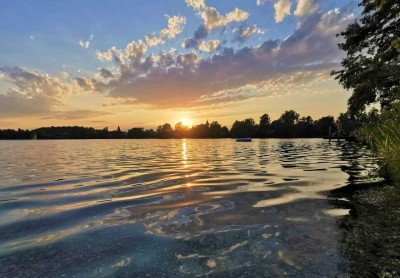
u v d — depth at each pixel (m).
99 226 4.18
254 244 3.33
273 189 6.66
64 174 10.42
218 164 13.31
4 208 5.43
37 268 2.87
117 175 9.92
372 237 3.37
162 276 2.63
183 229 3.95
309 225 3.92
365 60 23.33
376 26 22.36
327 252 3.04
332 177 8.09
